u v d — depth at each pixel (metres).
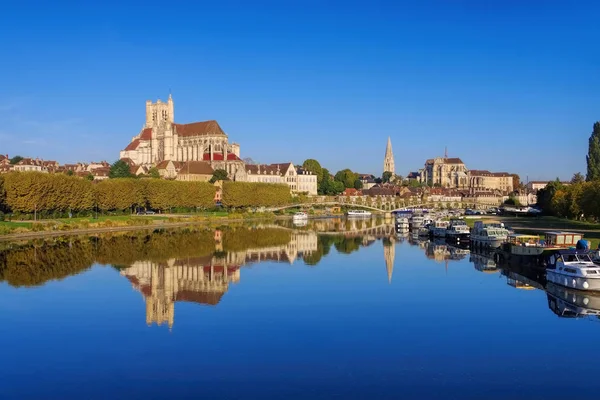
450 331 64.31
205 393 47.50
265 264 117.50
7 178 179.75
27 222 179.50
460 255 134.00
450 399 45.81
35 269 108.50
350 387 48.28
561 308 75.19
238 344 59.75
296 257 129.38
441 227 180.50
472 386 48.31
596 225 183.00
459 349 57.81
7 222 177.75
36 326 67.50
